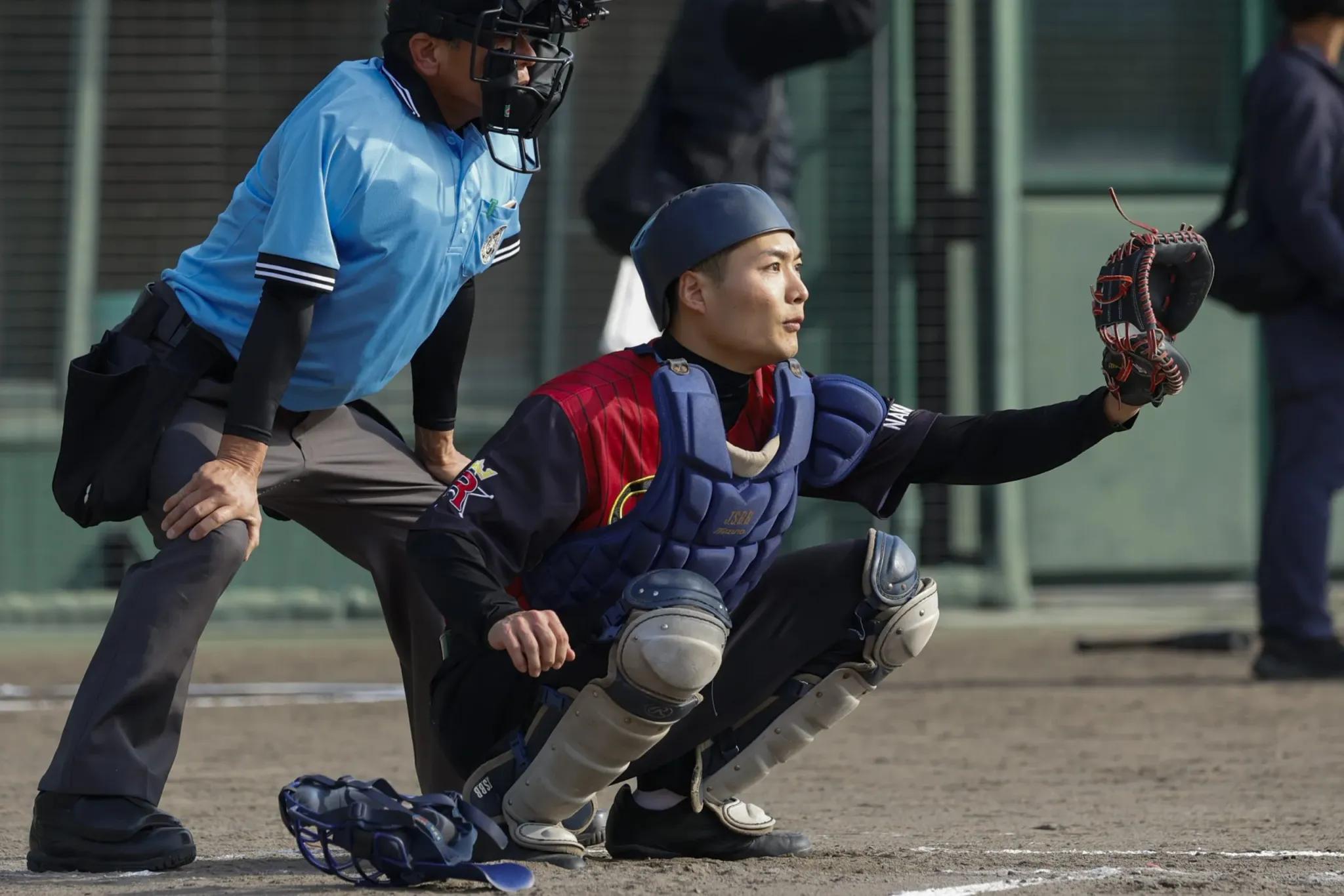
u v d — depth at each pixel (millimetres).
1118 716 24812
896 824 15664
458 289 13594
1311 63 26828
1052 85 38562
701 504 11023
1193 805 17031
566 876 11336
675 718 11031
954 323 37469
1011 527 37594
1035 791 18344
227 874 11930
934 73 37250
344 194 12188
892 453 11867
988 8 37438
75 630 35344
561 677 11555
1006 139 37406
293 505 13680
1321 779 18906
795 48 22891
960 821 15914
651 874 11562
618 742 11094
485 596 10570
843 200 37062
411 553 10945
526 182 13625
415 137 12461
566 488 11023
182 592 12109
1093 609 38031
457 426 36250
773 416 11562
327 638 36094
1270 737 22484
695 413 10969
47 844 12055
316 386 12820
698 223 11305
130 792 12047
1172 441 38594
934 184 37312
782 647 11742
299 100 36469
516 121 12398
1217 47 38906
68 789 11992
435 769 13695
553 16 12336
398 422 35469
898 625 11672
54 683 29906
